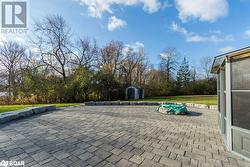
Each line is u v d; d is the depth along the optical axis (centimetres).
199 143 492
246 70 400
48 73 2005
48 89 1897
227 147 447
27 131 559
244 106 403
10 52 2189
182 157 392
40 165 334
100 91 2112
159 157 387
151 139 514
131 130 608
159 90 3209
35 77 1902
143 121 775
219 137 552
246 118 399
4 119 679
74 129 596
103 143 465
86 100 2005
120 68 3045
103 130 595
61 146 434
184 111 1005
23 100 1870
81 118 798
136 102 1559
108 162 355
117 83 2366
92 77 2044
